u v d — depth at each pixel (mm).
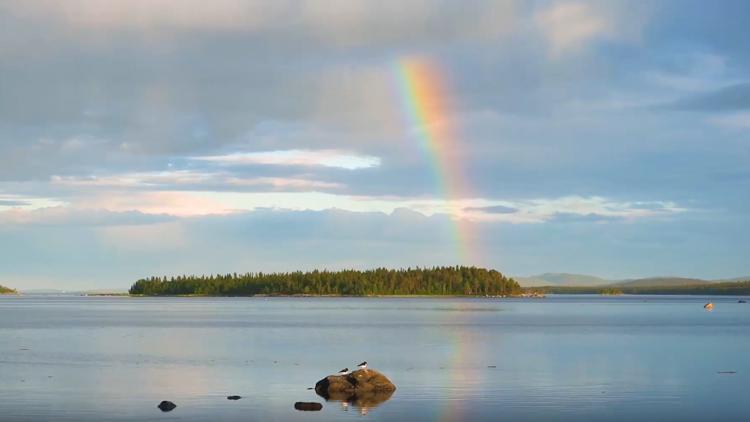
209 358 75562
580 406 46312
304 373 62500
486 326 144875
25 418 42062
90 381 57156
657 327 144000
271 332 121750
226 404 46531
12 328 133875
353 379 51531
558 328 138875
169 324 148375
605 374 62594
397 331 126062
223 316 190875
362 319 173750
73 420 41406
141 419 41688
